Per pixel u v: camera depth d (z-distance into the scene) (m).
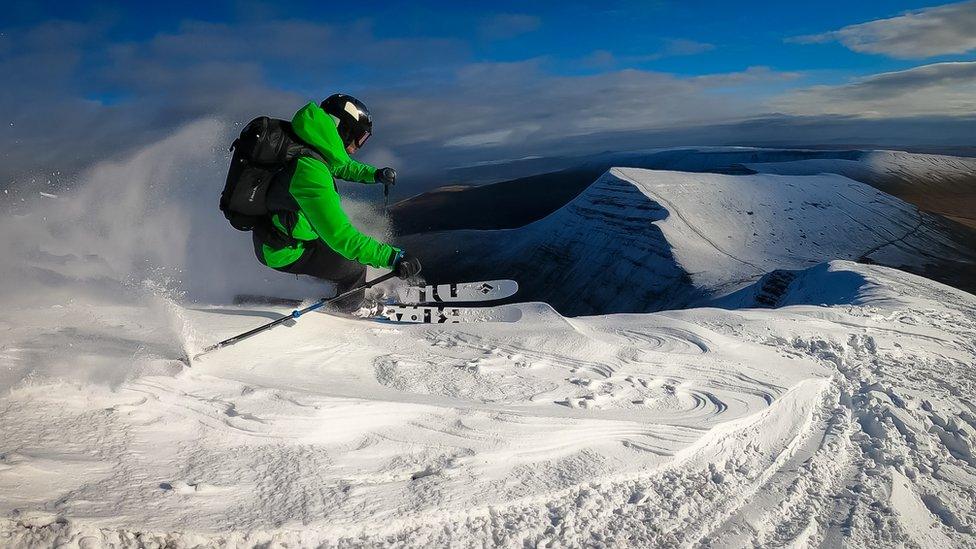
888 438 4.82
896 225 153.12
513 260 185.00
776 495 3.64
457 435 3.50
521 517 2.86
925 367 7.20
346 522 2.46
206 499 2.46
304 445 3.08
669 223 146.88
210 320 5.05
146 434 2.88
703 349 6.60
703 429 4.24
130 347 3.92
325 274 5.36
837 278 17.27
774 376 5.93
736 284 117.81
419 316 6.47
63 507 2.20
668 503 3.30
